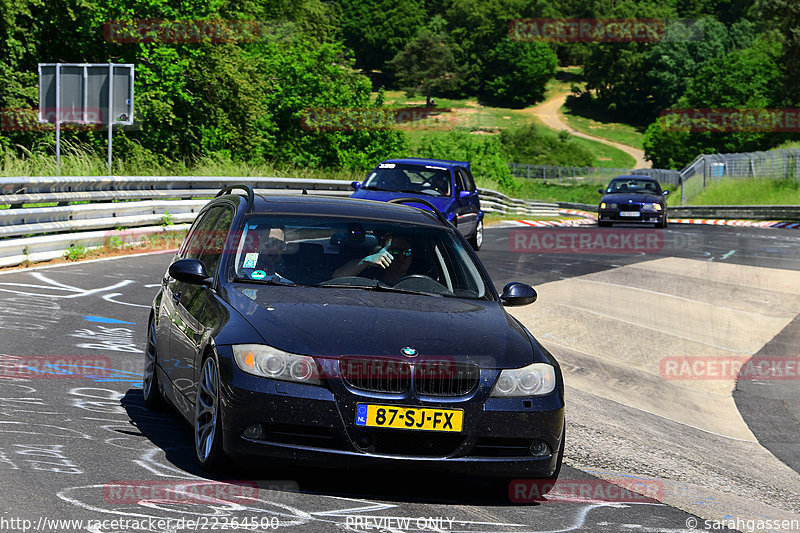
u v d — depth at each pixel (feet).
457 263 67.77
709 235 291.38
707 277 190.19
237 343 52.70
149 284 135.44
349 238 66.18
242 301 57.36
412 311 58.03
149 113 312.09
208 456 52.75
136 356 88.74
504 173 623.77
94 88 203.10
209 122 339.57
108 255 165.58
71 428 60.70
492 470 52.54
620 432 82.28
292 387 50.72
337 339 52.65
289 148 404.57
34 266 145.07
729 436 91.71
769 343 136.77
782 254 240.53
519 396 53.36
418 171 192.75
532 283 168.55
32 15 299.58
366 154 414.82
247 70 362.94
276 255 63.46
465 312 59.88
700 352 128.26
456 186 193.06
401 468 51.16
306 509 47.83
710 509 60.34
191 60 334.03
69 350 88.17
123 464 53.36
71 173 209.87
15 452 53.36
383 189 186.91
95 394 72.69
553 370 56.03
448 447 52.08
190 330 59.88
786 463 82.94
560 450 55.93
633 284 176.55
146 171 247.29
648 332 136.36
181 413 61.16
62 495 46.19
